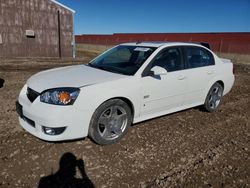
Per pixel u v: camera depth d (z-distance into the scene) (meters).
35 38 17.02
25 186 2.80
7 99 5.84
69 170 3.13
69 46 18.73
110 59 4.69
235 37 31.50
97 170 3.16
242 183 3.07
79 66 4.66
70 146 3.70
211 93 5.46
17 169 3.09
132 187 2.88
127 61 4.40
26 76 9.10
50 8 17.20
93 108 3.46
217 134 4.48
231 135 4.48
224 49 28.12
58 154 3.47
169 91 4.43
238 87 8.92
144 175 3.11
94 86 3.48
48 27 17.41
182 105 4.89
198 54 5.13
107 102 3.61
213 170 3.30
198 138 4.26
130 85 3.82
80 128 3.44
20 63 13.29
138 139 4.06
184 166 3.36
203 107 5.55
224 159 3.61
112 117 3.76
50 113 3.23
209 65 5.31
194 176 3.15
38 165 3.20
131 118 4.03
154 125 4.67
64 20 18.03
